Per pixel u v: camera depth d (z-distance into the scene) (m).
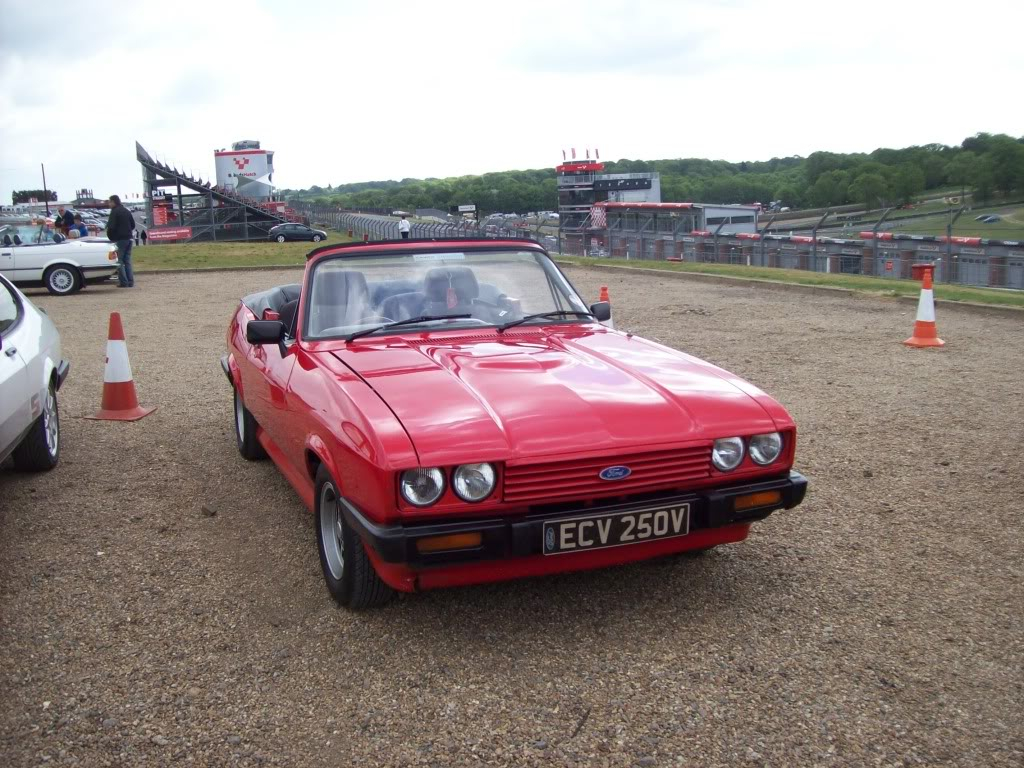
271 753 2.74
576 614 3.63
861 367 8.55
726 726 2.83
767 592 3.80
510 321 4.60
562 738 2.78
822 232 29.70
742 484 3.53
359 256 4.70
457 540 3.14
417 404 3.42
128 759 2.72
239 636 3.50
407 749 2.75
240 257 27.23
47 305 15.35
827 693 3.01
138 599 3.86
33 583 4.04
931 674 3.12
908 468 5.48
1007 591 3.78
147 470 5.80
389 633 3.50
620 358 4.05
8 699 3.06
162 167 54.56
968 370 8.29
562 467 3.21
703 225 44.06
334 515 3.78
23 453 5.63
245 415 5.79
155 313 14.15
